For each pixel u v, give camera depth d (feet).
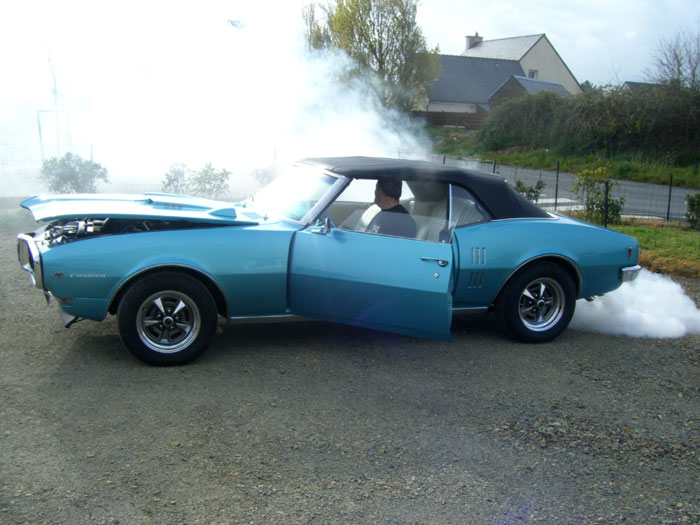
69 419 11.55
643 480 10.77
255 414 12.19
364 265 14.85
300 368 14.65
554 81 203.10
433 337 15.35
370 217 15.71
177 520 8.84
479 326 18.84
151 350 13.98
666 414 13.41
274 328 17.46
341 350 16.03
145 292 13.62
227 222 14.69
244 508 9.21
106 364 14.19
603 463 11.24
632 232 39.50
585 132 106.42
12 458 10.14
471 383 14.39
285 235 14.87
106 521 8.70
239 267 14.33
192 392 12.98
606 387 14.66
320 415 12.32
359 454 10.97
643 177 89.35
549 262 17.11
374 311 15.11
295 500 9.49
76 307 13.55
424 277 14.82
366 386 13.85
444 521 9.22
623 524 9.48
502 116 120.26
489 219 16.78
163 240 13.84
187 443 10.95
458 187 16.47
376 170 15.80
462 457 11.10
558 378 15.05
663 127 100.63
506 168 97.81
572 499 10.05
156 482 9.73
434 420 12.44
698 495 10.40
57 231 14.79
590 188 44.57
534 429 12.33
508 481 10.44
